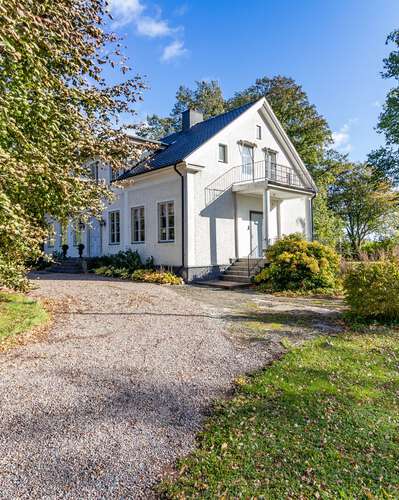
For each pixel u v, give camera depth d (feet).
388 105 70.33
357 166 102.32
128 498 6.65
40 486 6.93
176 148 48.78
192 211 42.63
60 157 17.95
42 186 16.06
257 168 52.26
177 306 25.77
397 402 10.45
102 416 9.75
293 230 58.44
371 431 8.81
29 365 13.44
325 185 95.20
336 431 8.80
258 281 38.73
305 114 84.48
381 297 20.51
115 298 27.91
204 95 105.60
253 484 6.90
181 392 11.38
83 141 18.45
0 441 8.45
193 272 42.27
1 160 12.61
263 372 13.05
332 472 7.22
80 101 19.79
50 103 16.08
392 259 33.53
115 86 22.29
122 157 22.63
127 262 47.78
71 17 17.72
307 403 10.37
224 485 6.89
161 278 40.70
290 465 7.48
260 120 53.72
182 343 16.69
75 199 18.22
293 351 15.35
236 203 48.11
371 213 102.27
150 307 25.03
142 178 48.26
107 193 21.22
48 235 19.70
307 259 34.91
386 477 7.06
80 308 23.81
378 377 12.39
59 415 9.76
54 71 18.01
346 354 14.93
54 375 12.56
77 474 7.30
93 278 44.73
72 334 17.75
